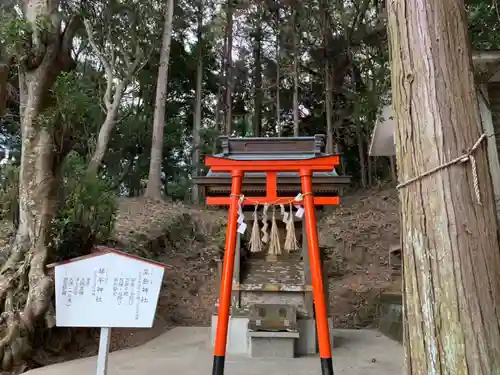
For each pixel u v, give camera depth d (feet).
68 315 8.21
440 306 5.45
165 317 22.71
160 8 42.42
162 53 42.11
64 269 8.44
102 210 17.29
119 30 35.06
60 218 15.61
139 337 18.15
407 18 6.47
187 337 18.40
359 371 12.56
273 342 14.34
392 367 13.04
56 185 15.02
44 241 14.23
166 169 52.01
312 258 9.32
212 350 15.42
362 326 23.04
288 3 44.32
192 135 50.52
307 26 43.91
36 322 13.47
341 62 46.09
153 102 48.11
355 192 47.85
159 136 41.57
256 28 51.62
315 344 14.96
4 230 19.61
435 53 6.16
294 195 15.56
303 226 16.08
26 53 14.87
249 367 12.92
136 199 38.96
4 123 38.09
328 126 44.32
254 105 53.26
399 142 6.41
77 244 15.99
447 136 5.84
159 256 29.43
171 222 33.50
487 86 18.54
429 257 5.66
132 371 12.54
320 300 8.89
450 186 5.69
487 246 5.49
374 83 39.01
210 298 26.12
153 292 8.49
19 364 12.68
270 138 14.06
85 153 39.09
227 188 15.26
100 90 36.52
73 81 15.11
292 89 49.98
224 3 49.83
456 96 6.00
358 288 27.53
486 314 5.24
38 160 14.70
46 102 15.16
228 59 50.37
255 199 10.88
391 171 46.26
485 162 5.82
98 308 8.29
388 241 32.58
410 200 6.08
